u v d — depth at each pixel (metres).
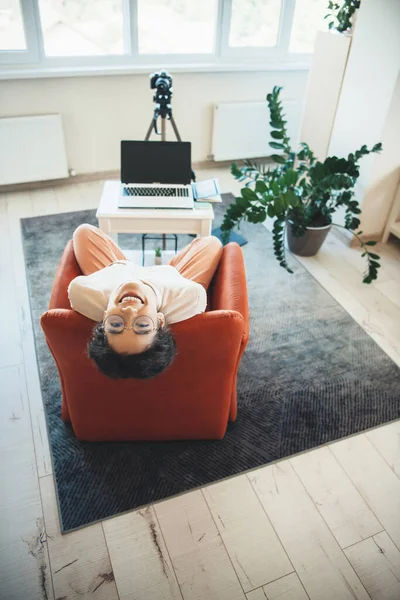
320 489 1.69
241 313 1.53
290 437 1.86
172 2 3.27
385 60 2.49
